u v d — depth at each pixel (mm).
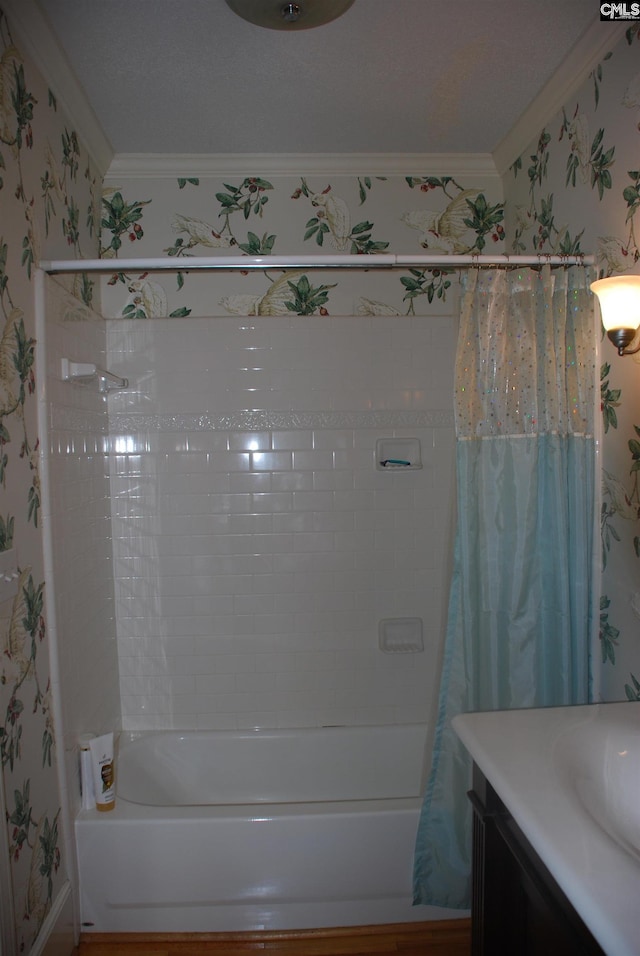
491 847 1113
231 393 2451
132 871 1834
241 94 1980
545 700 1751
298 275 2451
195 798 2387
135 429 2443
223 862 1824
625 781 1063
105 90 1945
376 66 1843
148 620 2475
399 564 2504
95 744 1883
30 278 1669
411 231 2475
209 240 2432
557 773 1001
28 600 1611
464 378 1726
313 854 1825
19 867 1507
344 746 2432
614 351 1701
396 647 2498
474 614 1750
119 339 2432
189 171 2418
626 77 1624
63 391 1882
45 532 1725
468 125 2203
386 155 2402
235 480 2465
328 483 2479
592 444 1767
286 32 1681
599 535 1791
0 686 1434
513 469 1736
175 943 1838
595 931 696
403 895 1854
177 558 2469
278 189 2447
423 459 2492
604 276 1734
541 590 1750
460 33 1700
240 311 2443
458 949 1798
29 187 1675
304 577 2490
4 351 1502
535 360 1726
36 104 1726
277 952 1804
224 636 2488
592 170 1804
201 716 2500
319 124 2174
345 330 2459
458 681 1756
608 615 1755
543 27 1682
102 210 2406
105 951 1812
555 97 1968
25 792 1558
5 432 1496
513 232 2383
